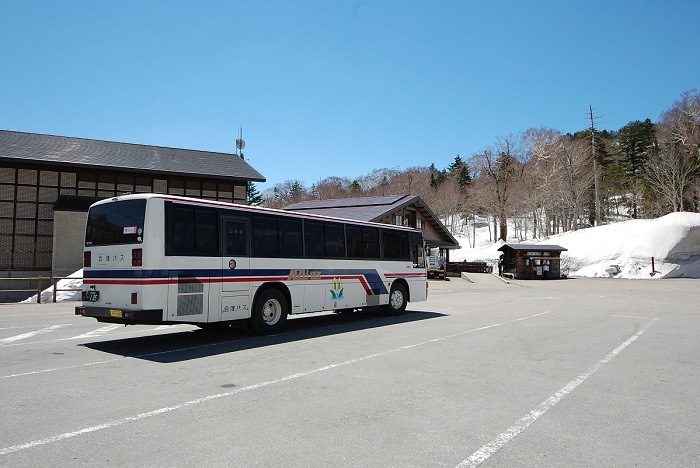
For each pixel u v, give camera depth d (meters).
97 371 6.96
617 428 4.72
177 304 8.55
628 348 9.16
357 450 4.09
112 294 8.69
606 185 73.62
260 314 10.23
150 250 8.27
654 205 64.50
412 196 41.34
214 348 8.89
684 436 4.52
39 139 27.19
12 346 9.07
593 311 16.53
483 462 3.88
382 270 13.76
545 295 25.20
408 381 6.44
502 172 72.62
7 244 23.92
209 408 5.21
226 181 28.42
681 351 8.90
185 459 3.87
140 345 9.21
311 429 4.59
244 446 4.15
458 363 7.63
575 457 4.00
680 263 43.25
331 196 102.56
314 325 12.28
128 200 8.69
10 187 24.09
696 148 60.78
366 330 11.36
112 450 4.05
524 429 4.66
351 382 6.37
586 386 6.30
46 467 3.72
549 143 70.69
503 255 47.00
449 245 46.66
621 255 46.34
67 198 24.39
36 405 5.29
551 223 83.56
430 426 4.71
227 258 9.52
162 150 30.39
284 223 10.90
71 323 12.43
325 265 11.88
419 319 13.73
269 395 5.74
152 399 5.54
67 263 22.98
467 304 19.50
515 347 9.14
